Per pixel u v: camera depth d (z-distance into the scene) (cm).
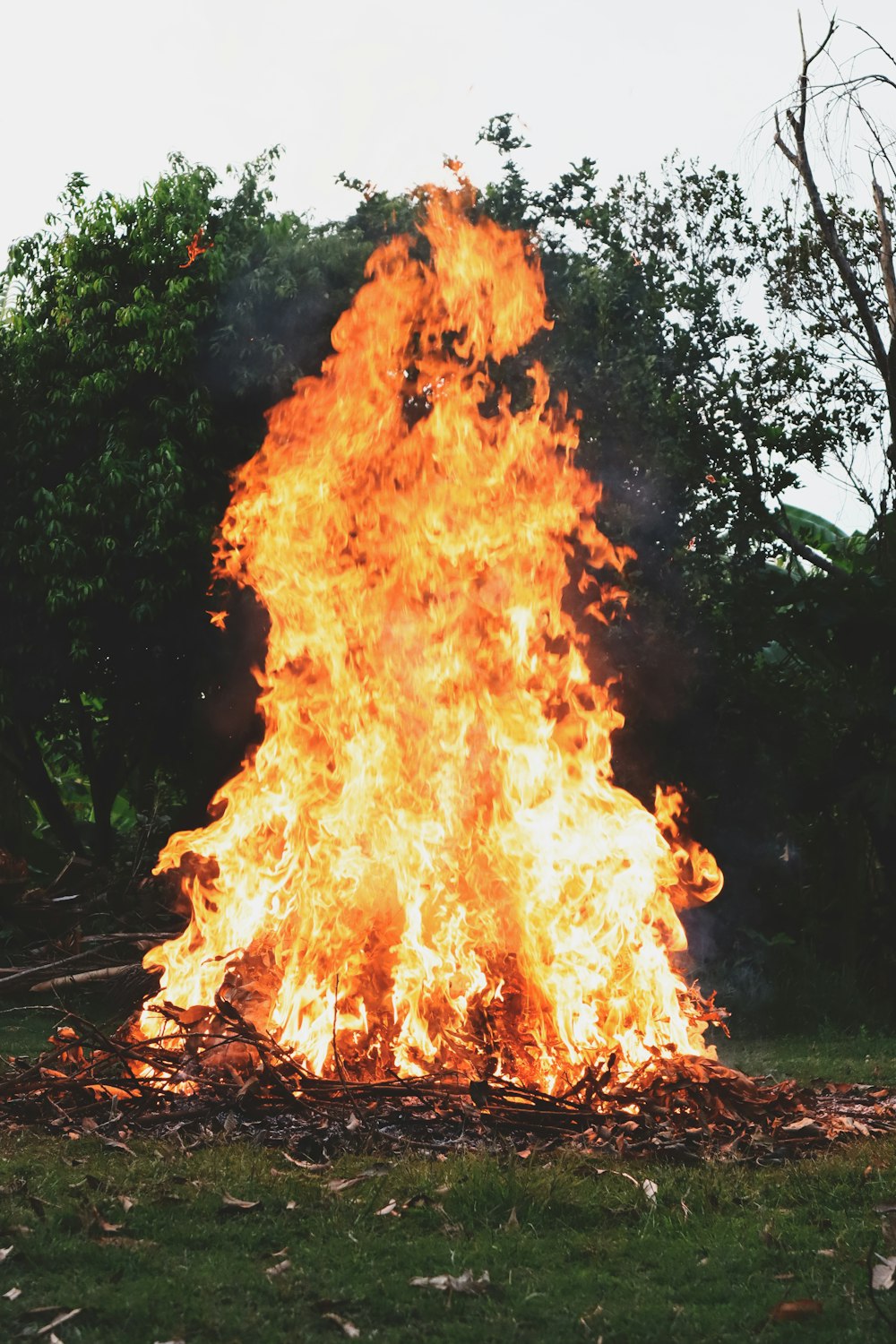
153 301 1492
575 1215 494
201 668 1525
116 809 2150
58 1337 384
